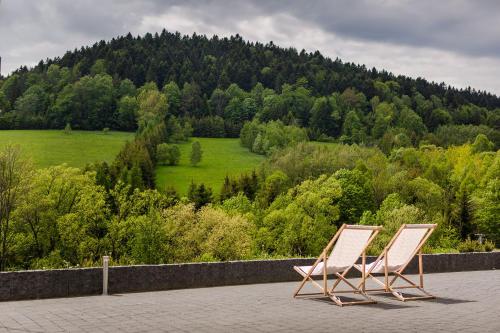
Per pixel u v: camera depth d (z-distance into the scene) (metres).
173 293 13.03
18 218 54.06
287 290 13.70
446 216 86.06
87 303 11.02
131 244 53.94
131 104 175.88
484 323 8.67
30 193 52.66
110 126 172.88
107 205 58.12
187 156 153.88
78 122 167.50
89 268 12.67
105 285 12.80
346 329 8.04
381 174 101.06
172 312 9.71
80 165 132.25
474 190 93.06
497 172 90.12
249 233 62.84
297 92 199.25
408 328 8.16
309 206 76.44
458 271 20.58
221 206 89.69
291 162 117.56
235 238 58.28
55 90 183.12
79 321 8.59
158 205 59.31
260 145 160.50
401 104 195.62
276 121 171.62
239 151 163.25
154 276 13.65
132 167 115.00
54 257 52.88
